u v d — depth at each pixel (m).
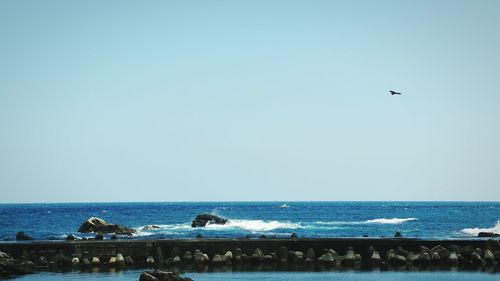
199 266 47.97
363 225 97.75
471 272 44.53
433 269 46.16
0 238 74.12
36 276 42.62
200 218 96.44
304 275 43.12
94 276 42.50
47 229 94.06
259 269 46.16
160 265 48.47
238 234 76.44
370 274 43.59
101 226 79.75
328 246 50.50
